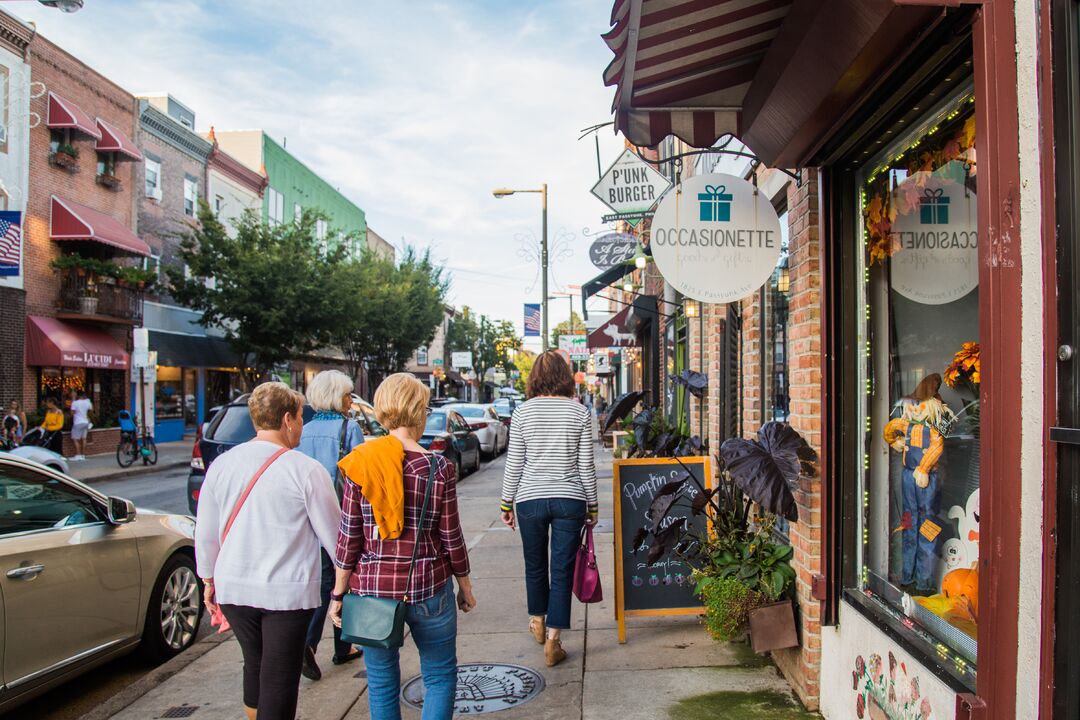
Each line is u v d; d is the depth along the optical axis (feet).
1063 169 6.36
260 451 11.19
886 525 11.37
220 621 11.39
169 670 16.33
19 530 13.62
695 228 14.47
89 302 68.13
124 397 76.79
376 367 134.31
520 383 263.29
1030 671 6.71
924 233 10.27
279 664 10.66
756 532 16.08
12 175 62.08
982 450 7.19
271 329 77.20
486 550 26.68
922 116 9.73
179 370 88.02
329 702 14.08
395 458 10.36
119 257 75.20
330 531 11.03
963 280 9.57
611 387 135.74
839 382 11.71
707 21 10.05
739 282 14.44
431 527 10.46
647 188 25.94
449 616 10.63
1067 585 6.28
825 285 11.75
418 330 128.98
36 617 13.20
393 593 10.15
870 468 11.68
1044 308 6.48
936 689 8.61
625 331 61.41
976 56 7.14
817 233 12.82
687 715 12.80
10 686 12.66
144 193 80.59
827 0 8.52
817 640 12.74
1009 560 6.91
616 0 9.14
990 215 7.02
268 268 76.48
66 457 66.59
